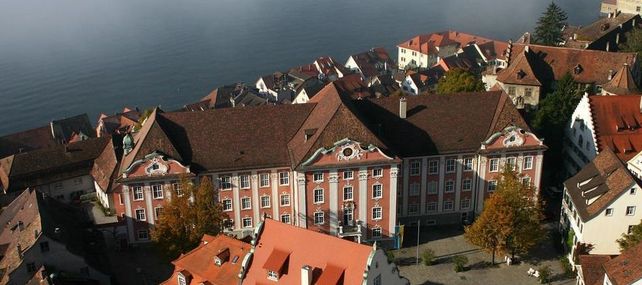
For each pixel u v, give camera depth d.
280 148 102.38
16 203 104.25
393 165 96.75
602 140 107.38
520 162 103.75
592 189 92.31
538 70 140.75
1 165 118.25
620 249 88.19
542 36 186.12
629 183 86.50
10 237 95.62
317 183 96.88
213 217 89.50
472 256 97.62
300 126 104.25
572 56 140.38
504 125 102.56
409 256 98.44
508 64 148.12
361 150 95.38
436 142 102.88
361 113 103.00
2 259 90.94
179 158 98.56
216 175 100.31
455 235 104.06
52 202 100.75
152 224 101.25
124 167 99.81
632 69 136.25
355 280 67.50
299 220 99.25
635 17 170.12
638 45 150.88
